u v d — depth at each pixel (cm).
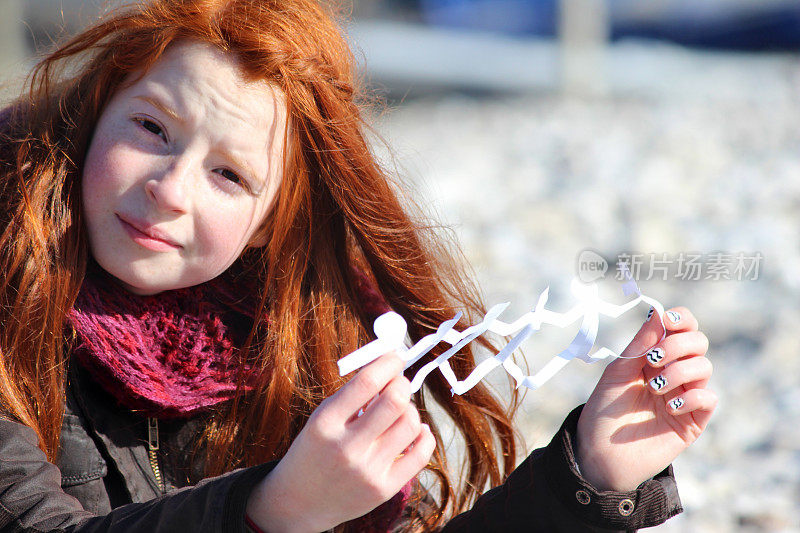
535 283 775
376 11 2569
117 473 265
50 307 252
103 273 271
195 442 283
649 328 253
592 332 230
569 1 2156
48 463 233
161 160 248
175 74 252
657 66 2438
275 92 262
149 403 264
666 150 1406
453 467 397
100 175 249
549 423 519
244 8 265
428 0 2644
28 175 266
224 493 205
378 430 197
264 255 295
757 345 647
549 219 998
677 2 2778
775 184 1151
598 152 1406
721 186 1154
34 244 253
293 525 205
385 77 2141
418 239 312
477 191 1137
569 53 2181
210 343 280
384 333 205
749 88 2061
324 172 289
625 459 250
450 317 319
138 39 259
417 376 216
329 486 198
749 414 549
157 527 207
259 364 288
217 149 252
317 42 279
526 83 2245
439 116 1844
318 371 297
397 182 322
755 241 875
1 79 468
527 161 1366
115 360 258
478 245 881
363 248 307
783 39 2700
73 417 256
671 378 245
